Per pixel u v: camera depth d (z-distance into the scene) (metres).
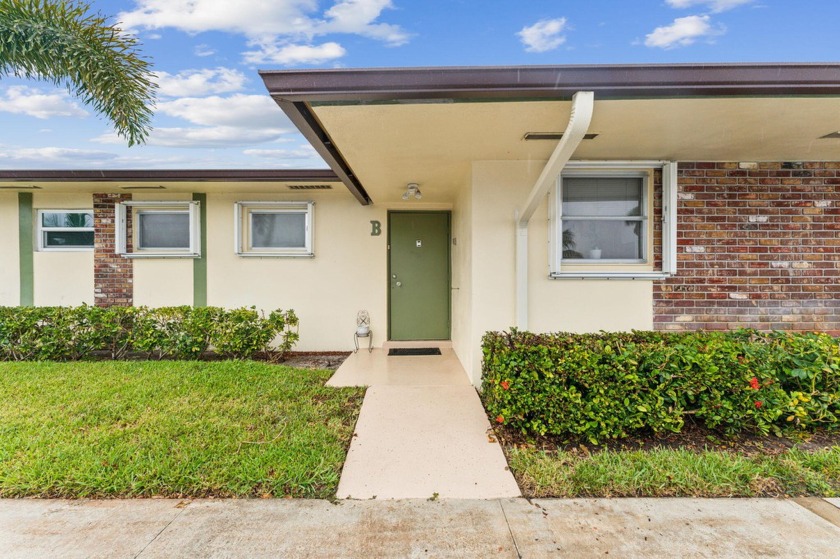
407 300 7.30
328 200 7.05
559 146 3.32
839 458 2.99
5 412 3.83
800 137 3.93
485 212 4.71
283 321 6.32
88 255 7.01
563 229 4.86
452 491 2.72
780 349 3.57
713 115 3.36
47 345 5.86
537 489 2.72
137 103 5.12
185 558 2.11
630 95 2.95
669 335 4.05
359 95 2.87
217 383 4.70
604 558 2.12
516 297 4.71
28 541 2.21
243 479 2.77
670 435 3.41
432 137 3.78
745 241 4.84
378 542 2.24
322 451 3.15
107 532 2.29
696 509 2.51
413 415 3.91
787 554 2.13
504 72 2.82
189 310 6.25
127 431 3.44
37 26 4.57
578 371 3.28
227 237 6.95
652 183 4.77
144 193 6.90
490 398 3.74
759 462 2.99
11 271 7.05
